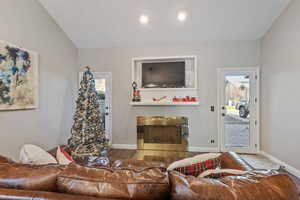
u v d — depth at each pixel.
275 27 3.61
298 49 2.95
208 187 0.85
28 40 3.24
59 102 4.13
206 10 3.54
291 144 3.15
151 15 3.74
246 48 4.27
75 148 3.92
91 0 3.46
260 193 0.82
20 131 3.08
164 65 4.60
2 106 2.72
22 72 3.07
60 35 4.16
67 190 0.92
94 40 4.56
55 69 3.99
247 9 3.45
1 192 0.90
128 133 4.73
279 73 3.48
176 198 0.85
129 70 4.68
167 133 4.59
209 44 4.38
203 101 4.43
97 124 4.11
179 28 4.02
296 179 2.88
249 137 4.31
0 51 2.69
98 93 4.81
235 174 1.15
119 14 3.75
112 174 0.95
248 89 4.29
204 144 4.46
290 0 3.12
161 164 2.33
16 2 2.99
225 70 4.35
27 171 1.02
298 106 2.96
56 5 3.58
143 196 0.86
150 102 4.45
